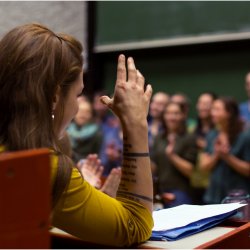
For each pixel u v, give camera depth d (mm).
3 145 1010
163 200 2170
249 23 5555
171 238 1109
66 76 1063
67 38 1094
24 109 1016
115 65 6375
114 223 1022
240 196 1704
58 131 1095
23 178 759
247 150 3484
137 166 1086
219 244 1090
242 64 5613
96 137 4180
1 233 738
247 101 5566
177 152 3867
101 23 6371
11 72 1023
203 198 3734
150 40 6125
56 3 6348
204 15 5801
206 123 4320
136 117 1104
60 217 998
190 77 5941
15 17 6070
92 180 1791
